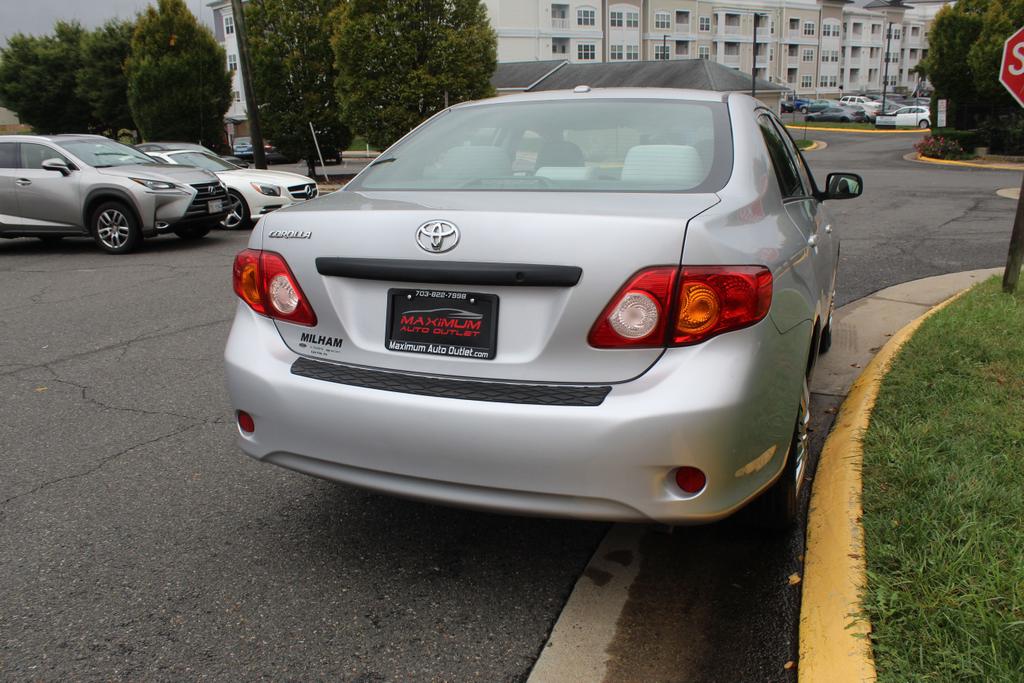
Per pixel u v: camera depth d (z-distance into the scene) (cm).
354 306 272
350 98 2028
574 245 238
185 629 271
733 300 236
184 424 460
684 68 5131
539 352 245
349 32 2006
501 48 7025
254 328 294
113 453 420
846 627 232
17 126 5597
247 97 1934
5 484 384
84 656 257
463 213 252
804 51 9306
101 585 297
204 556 316
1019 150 2630
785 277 267
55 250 1204
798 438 300
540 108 357
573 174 306
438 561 311
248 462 406
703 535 322
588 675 245
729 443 237
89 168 1138
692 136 316
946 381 414
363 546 322
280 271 284
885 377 429
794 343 271
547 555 313
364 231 266
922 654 215
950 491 295
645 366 238
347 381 266
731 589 287
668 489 238
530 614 276
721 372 234
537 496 243
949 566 248
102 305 788
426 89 1994
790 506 301
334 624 272
